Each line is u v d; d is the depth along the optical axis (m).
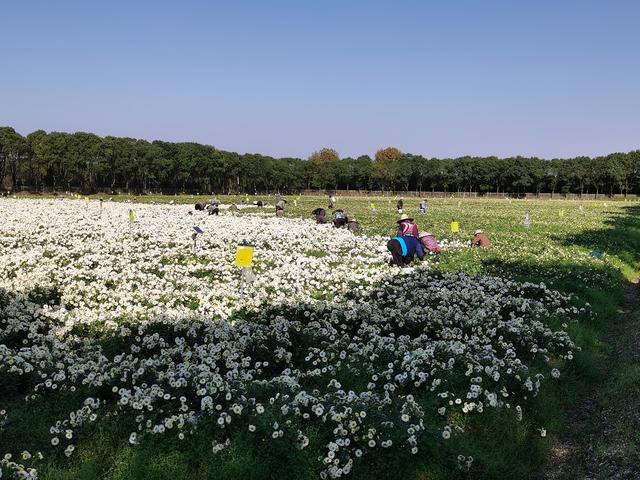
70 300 14.24
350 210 56.53
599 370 10.69
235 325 11.97
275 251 22.61
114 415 7.58
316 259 20.58
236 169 125.06
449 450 7.15
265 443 6.87
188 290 15.53
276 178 130.88
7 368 9.14
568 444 8.05
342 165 144.12
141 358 10.38
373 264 20.19
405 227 20.53
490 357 9.52
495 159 142.38
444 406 8.28
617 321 14.56
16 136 99.75
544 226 38.41
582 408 9.21
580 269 19.08
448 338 11.29
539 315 12.91
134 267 18.38
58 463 6.89
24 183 109.62
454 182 143.88
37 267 17.64
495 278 16.86
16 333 11.21
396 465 6.78
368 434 6.91
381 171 142.50
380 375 9.20
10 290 14.52
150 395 7.77
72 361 9.61
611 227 37.81
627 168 134.38
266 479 6.54
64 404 8.13
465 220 43.12
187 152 117.25
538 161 139.25
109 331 11.84
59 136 103.88
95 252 21.48
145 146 114.12
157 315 12.36
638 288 18.98
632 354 11.26
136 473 6.54
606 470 6.96
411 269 18.12
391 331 12.12
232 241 25.33
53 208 44.12
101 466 6.79
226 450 6.78
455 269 18.97
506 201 101.25
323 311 13.28
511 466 7.32
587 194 143.12
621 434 7.73
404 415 7.24
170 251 22.22
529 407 8.61
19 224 29.12
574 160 139.75
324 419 7.21
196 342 11.22
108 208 47.12
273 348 10.67
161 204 59.84
